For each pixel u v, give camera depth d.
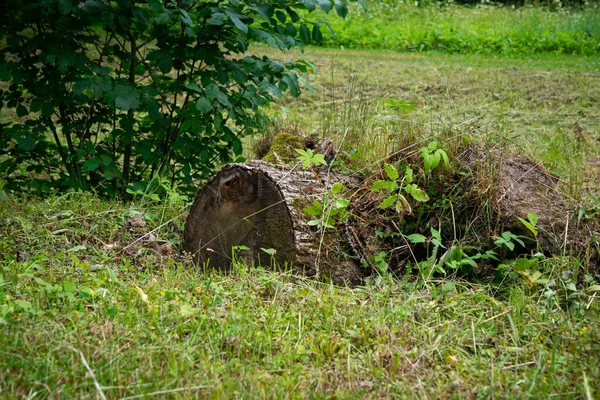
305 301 3.88
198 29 5.43
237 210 4.57
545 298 3.97
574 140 7.14
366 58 14.84
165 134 5.96
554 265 4.14
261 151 5.72
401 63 14.23
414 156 4.77
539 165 4.96
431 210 4.59
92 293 3.71
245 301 3.82
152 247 4.91
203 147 5.77
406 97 11.01
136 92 5.28
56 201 5.39
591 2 20.00
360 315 3.71
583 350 3.37
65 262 4.46
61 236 4.86
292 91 5.64
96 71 5.39
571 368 3.23
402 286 4.18
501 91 11.52
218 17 5.02
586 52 16.66
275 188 4.38
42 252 4.50
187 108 5.80
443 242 4.53
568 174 5.99
